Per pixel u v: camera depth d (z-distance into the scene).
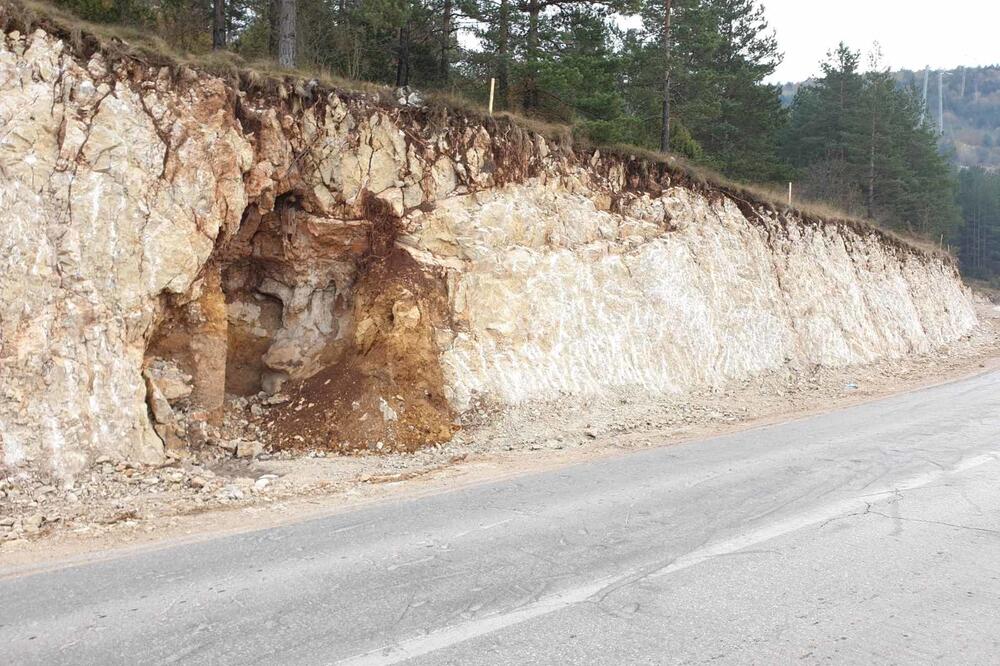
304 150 12.66
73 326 9.24
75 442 8.68
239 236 12.28
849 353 22.42
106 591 5.22
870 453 9.66
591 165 17.84
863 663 3.93
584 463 9.90
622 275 16.64
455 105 14.97
